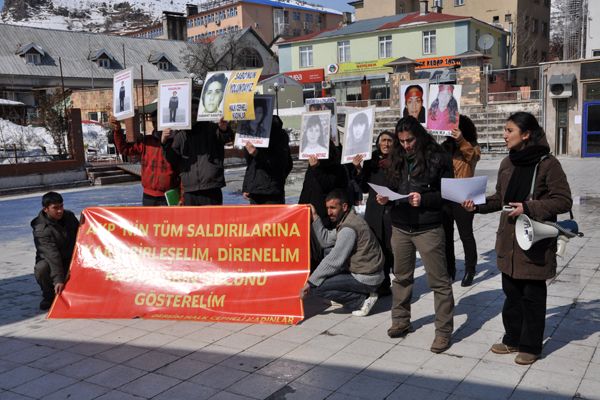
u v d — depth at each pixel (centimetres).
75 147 1903
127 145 670
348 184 580
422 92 554
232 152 2466
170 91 566
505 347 430
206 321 521
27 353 464
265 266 542
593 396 359
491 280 632
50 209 569
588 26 2781
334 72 4850
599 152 2128
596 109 2119
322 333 484
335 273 513
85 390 395
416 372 404
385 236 563
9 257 855
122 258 574
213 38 6681
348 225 513
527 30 5488
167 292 548
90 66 5709
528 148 395
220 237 557
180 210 573
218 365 427
